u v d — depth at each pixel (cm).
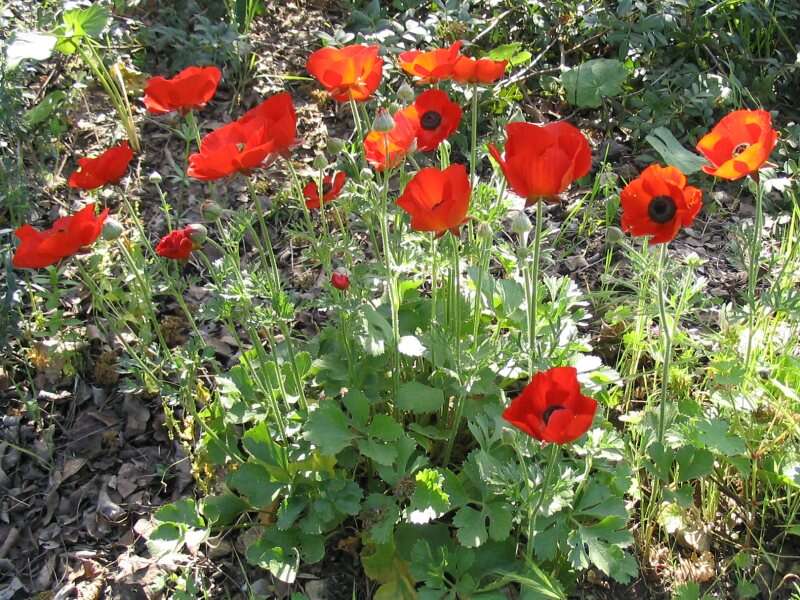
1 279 80
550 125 51
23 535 65
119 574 62
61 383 75
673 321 69
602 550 54
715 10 114
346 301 62
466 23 106
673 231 50
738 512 64
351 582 60
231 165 52
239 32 109
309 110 102
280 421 60
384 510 57
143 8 110
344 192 66
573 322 67
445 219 50
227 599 60
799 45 117
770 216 94
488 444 58
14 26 99
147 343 70
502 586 57
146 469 69
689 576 60
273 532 59
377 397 63
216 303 59
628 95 106
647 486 65
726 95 101
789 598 59
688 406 63
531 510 52
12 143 91
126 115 94
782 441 64
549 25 112
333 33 113
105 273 75
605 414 69
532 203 50
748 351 64
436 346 62
